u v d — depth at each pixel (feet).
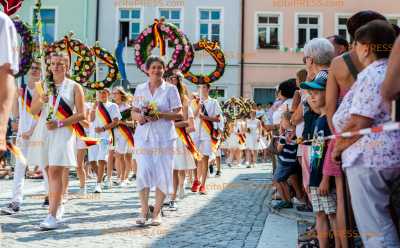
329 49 16.25
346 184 13.65
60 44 34.68
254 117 61.77
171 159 22.76
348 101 12.32
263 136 63.87
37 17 25.11
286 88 26.94
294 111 23.08
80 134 21.89
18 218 23.88
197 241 19.25
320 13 89.56
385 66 11.07
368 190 11.01
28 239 19.42
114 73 36.83
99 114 35.94
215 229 21.66
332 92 13.71
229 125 59.82
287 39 89.45
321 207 15.06
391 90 9.99
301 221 23.26
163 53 38.14
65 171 23.29
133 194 33.60
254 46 89.20
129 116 37.52
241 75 88.99
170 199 27.04
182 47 37.35
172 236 20.15
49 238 19.65
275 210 26.02
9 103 10.02
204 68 86.43
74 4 89.25
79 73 35.50
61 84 21.84
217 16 89.66
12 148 11.11
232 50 89.10
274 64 89.04
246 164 62.34
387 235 10.87
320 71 15.84
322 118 15.14
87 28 89.10
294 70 88.99
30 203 28.63
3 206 27.22
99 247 18.19
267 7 89.40
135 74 86.22
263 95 89.10
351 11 89.30
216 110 35.24
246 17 89.25
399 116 10.13
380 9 88.89
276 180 25.46
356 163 11.07
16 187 25.57
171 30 37.73
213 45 43.47
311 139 16.79
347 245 13.58
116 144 38.14
